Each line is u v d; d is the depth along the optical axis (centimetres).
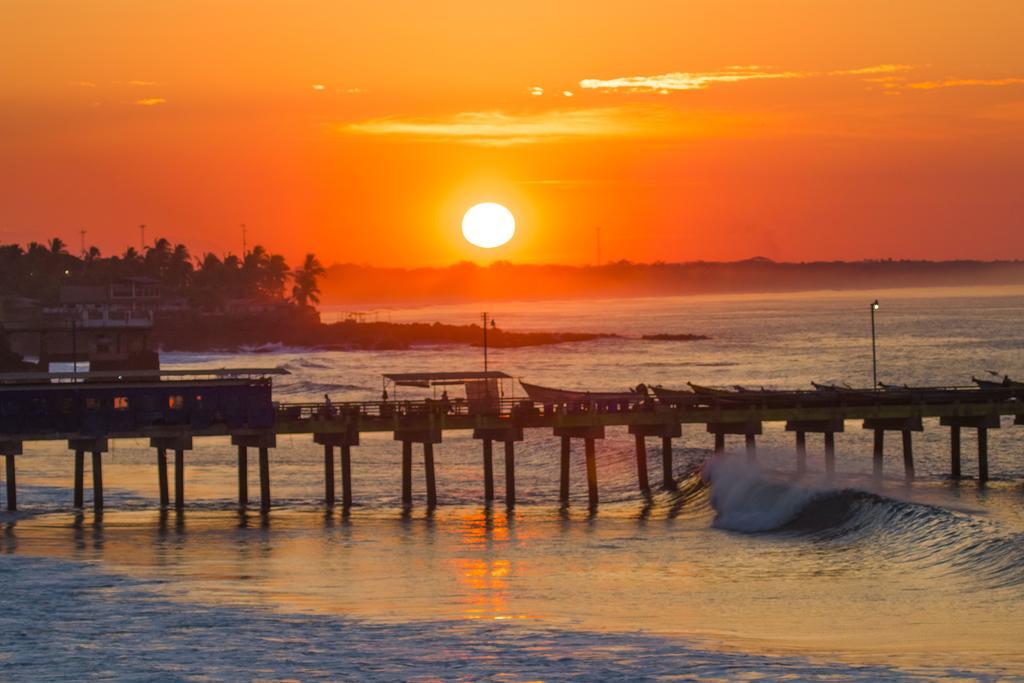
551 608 15200
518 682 11894
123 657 12850
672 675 11969
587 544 19875
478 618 14562
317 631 13900
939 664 12150
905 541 18688
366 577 17275
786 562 18112
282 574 17450
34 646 13312
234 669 12412
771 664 12275
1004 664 12088
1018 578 16062
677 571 17638
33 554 19050
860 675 11812
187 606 15212
